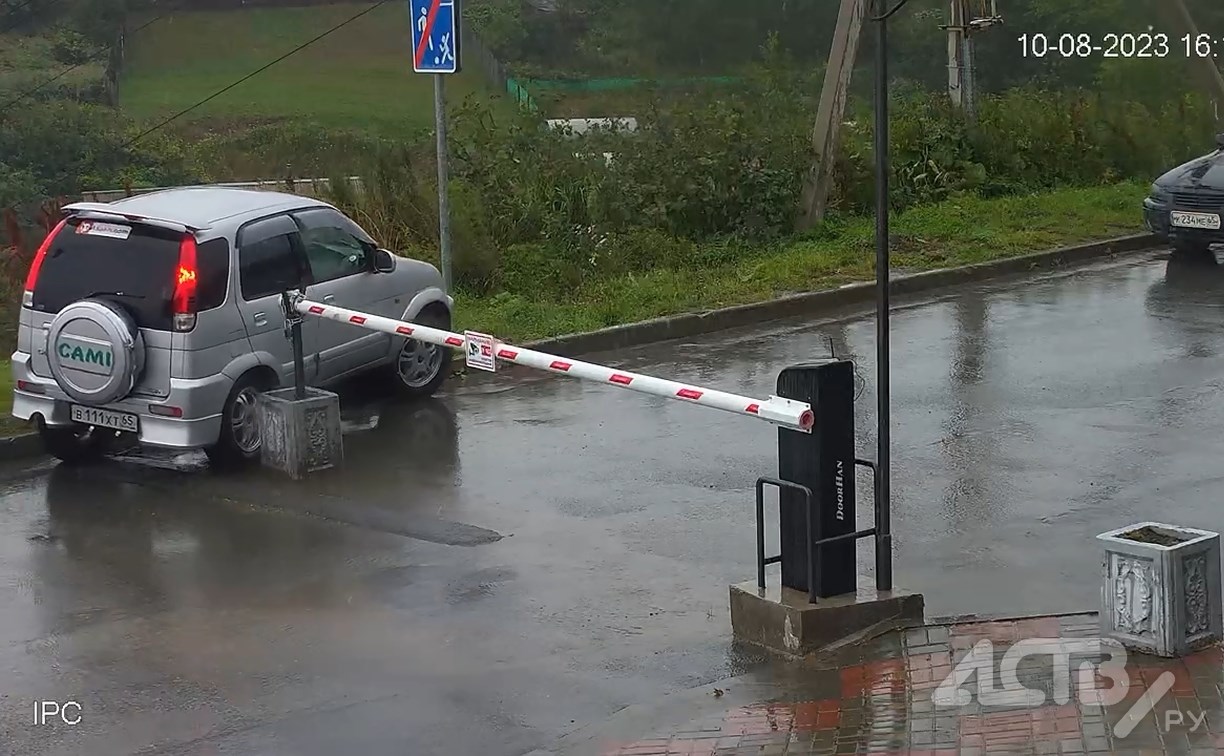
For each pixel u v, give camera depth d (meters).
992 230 18.59
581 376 7.89
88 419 9.69
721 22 52.19
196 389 9.44
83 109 40.22
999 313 14.69
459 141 18.55
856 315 14.89
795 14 50.59
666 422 10.96
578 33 57.31
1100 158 22.94
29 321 9.84
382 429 10.97
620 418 11.12
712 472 9.65
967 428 10.46
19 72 48.28
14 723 6.13
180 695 6.39
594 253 16.81
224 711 6.23
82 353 9.43
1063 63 36.69
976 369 12.28
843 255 17.00
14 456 10.21
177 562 8.13
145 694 6.41
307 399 9.75
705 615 7.20
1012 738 5.45
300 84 57.56
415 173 17.27
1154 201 17.53
